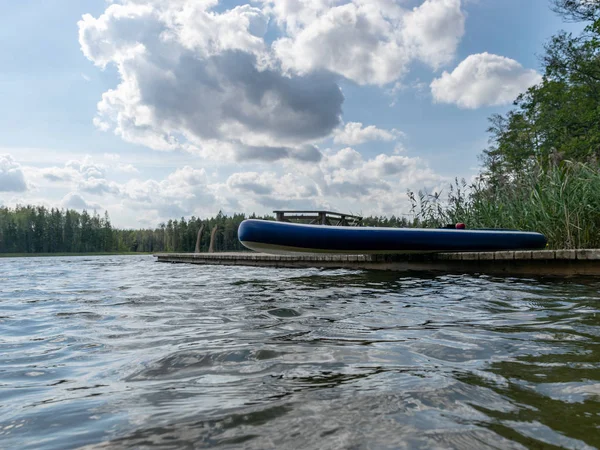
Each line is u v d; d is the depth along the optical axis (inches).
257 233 235.6
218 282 212.7
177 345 73.7
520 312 104.5
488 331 81.8
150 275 296.5
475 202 319.9
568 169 254.7
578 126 721.0
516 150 832.9
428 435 36.2
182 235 3425.2
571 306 111.3
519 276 210.1
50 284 233.8
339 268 304.3
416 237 237.6
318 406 43.6
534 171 286.4
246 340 76.0
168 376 56.1
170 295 155.7
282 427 38.4
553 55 701.9
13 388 53.6
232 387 50.6
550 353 63.7
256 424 39.3
